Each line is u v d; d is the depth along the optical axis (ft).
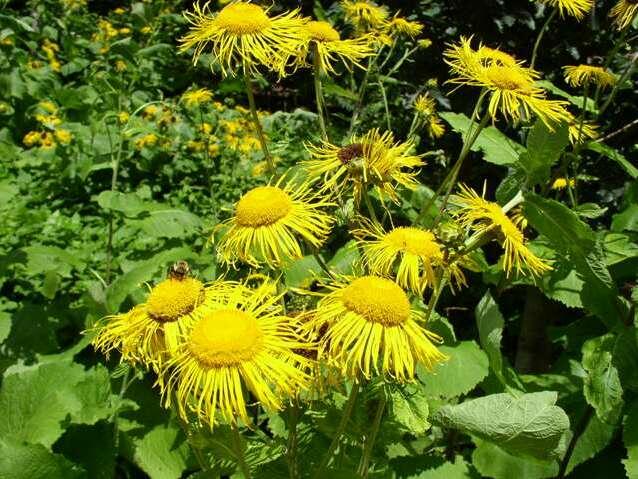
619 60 2.07
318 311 0.80
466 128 1.63
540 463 1.05
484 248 2.18
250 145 2.91
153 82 3.81
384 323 0.78
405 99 2.40
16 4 4.81
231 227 0.95
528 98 1.06
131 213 1.71
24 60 3.65
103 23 4.87
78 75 4.15
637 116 2.13
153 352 0.87
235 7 1.07
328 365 0.83
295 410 0.97
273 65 1.08
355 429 1.03
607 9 2.11
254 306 0.83
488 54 1.09
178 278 0.85
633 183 1.59
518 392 1.27
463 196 1.09
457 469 1.16
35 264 1.73
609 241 1.47
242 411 0.74
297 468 1.04
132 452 1.29
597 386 1.16
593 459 1.32
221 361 0.75
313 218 0.94
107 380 1.30
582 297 1.25
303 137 2.07
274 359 0.77
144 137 2.87
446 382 1.24
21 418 1.22
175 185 2.93
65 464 1.10
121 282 1.49
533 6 2.25
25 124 3.35
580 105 1.62
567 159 1.56
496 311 1.25
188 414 1.01
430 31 2.38
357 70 2.45
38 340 1.59
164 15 4.54
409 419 0.95
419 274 0.99
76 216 2.55
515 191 1.35
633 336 1.16
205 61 2.79
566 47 2.20
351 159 1.03
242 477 1.06
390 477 1.13
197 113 3.02
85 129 2.94
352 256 1.30
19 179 2.86
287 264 0.99
